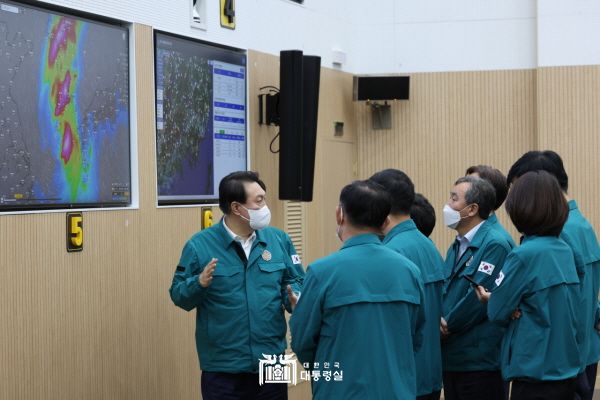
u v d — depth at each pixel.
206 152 7.04
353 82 9.59
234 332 5.23
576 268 5.17
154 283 6.36
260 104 7.71
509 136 9.59
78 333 5.66
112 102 6.07
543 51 9.38
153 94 6.40
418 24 9.70
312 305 4.18
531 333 4.75
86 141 5.82
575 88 9.34
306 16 8.62
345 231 4.31
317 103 7.49
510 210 4.86
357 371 4.11
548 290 4.74
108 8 6.02
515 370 4.79
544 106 9.40
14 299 5.19
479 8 9.61
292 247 5.65
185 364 6.70
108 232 5.94
